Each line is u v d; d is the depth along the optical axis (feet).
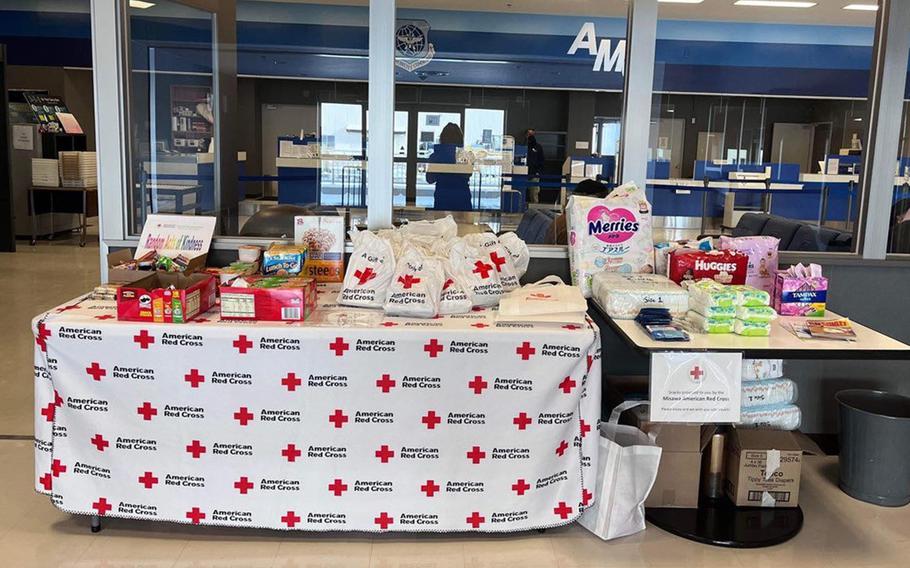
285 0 21.25
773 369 10.26
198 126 12.63
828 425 12.32
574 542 9.04
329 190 13.05
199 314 8.98
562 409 8.69
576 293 9.56
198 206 12.73
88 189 31.35
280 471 8.68
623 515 9.00
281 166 13.82
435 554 8.71
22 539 8.85
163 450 8.66
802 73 31.37
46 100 34.12
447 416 8.63
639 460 8.91
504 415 8.65
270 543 8.89
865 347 8.43
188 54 12.31
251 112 21.62
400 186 11.83
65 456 8.70
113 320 8.60
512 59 20.51
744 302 8.86
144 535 9.02
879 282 12.00
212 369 8.48
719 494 10.07
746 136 33.55
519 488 8.77
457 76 21.17
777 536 9.12
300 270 10.11
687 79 31.24
